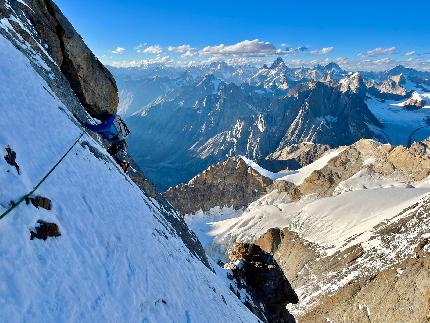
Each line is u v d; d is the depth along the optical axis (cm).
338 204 18312
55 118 1672
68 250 1061
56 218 1115
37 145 1353
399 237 10569
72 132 1741
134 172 2945
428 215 10656
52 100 1836
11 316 763
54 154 1421
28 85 1675
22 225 962
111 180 1739
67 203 1231
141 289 1239
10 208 966
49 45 2705
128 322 1071
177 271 1673
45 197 1124
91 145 1877
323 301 9756
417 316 6931
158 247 1647
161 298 1318
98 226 1296
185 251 2273
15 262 869
